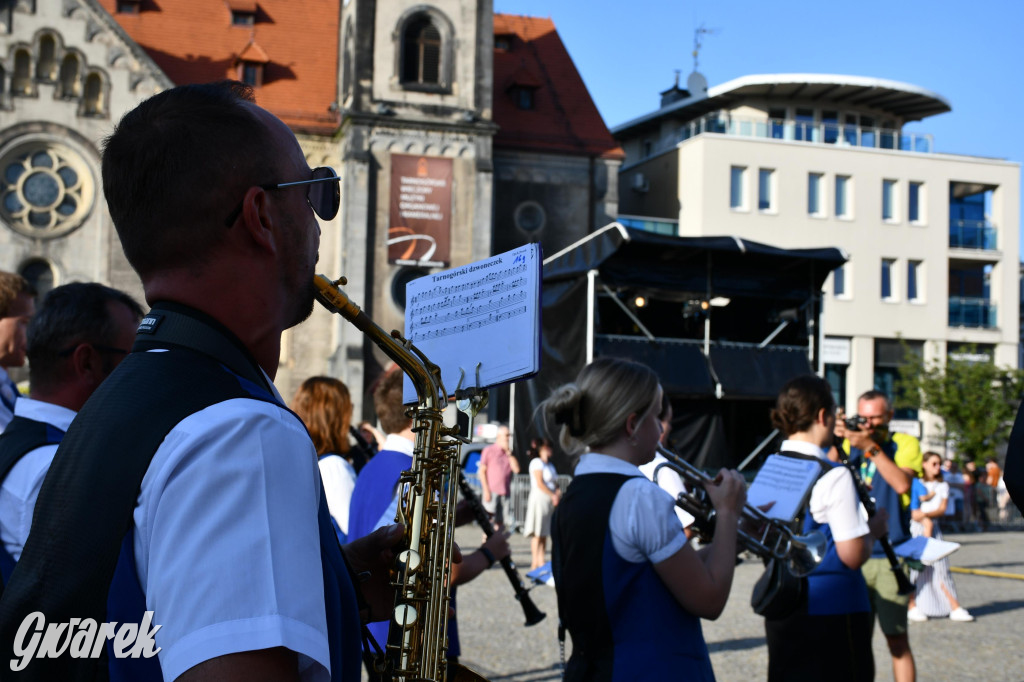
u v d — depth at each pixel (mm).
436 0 30516
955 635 9656
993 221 40688
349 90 30844
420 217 29906
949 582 10516
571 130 33594
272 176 1568
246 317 1543
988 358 34531
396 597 2039
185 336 1480
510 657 8234
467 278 2666
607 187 33375
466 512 4129
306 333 30297
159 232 1520
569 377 19953
